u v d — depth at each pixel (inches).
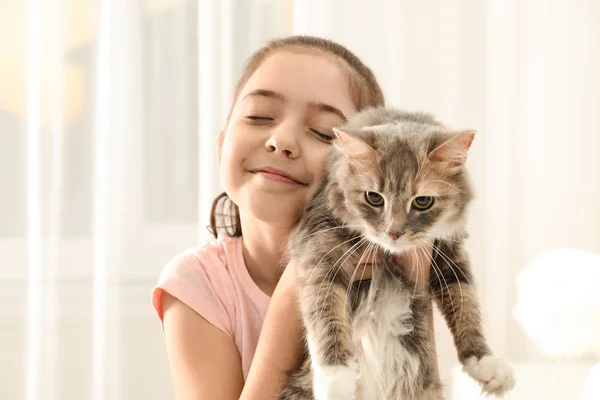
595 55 94.3
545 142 95.0
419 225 53.9
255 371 56.0
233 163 60.9
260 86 60.9
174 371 60.4
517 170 95.3
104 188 88.5
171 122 92.7
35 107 87.5
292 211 60.0
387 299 55.4
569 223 95.0
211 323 61.3
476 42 93.7
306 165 59.9
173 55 92.3
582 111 94.9
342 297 53.3
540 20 94.2
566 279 70.8
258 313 63.0
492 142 93.7
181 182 93.1
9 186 92.0
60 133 88.6
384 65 91.7
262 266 65.2
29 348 89.0
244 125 61.0
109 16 88.2
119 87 88.8
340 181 54.9
